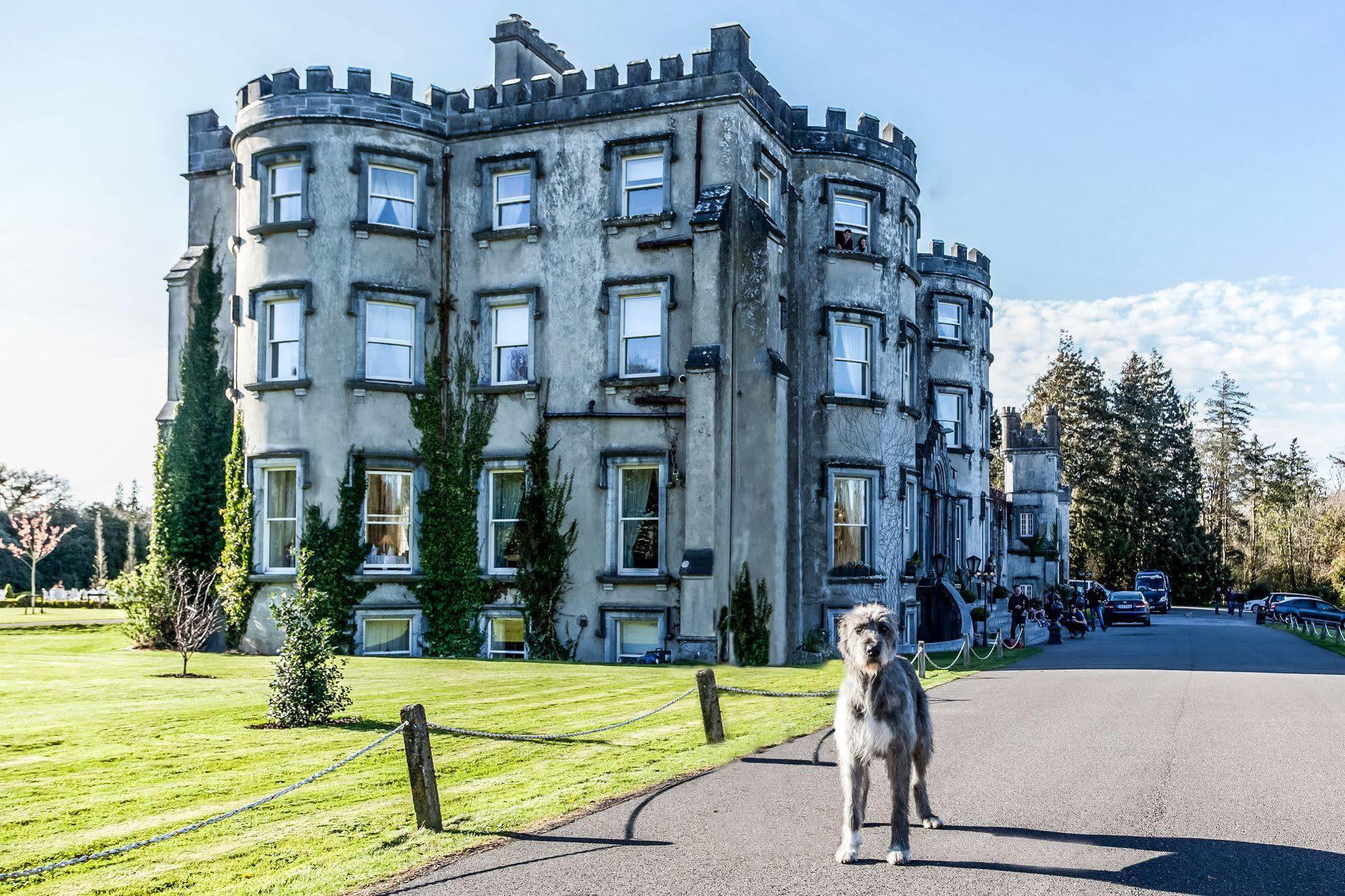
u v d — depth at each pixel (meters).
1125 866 7.61
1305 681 20.69
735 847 8.21
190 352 29.83
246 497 27.36
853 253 30.17
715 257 25.48
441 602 27.14
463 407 27.86
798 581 27.42
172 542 28.59
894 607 30.73
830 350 29.89
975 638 35.31
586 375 27.14
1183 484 99.00
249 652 26.81
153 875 7.59
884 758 7.92
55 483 79.75
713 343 25.38
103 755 11.79
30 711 15.17
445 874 7.57
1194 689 18.91
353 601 26.45
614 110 27.41
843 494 29.98
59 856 8.05
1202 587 92.69
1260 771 11.02
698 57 26.77
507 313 28.16
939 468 36.81
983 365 46.72
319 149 27.59
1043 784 10.38
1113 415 94.12
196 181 31.66
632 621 26.16
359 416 27.05
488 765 11.49
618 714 15.08
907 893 7.02
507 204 28.42
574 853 8.07
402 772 11.16
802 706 16.33
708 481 24.86
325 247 27.36
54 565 76.19
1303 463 123.38
